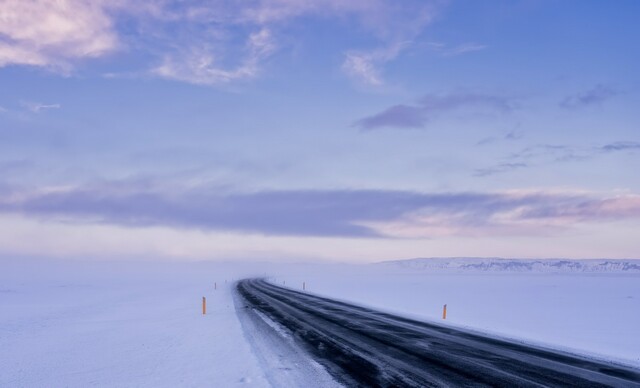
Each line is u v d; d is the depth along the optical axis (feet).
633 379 29.99
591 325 63.87
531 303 101.09
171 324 60.18
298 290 153.28
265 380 28.53
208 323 61.00
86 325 59.26
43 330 54.75
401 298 116.88
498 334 51.70
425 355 37.32
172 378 29.66
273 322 61.62
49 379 30.53
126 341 46.11
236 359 35.65
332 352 38.63
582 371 32.12
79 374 31.76
